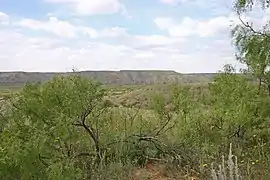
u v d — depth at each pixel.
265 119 12.27
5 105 8.30
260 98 12.22
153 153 10.76
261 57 10.39
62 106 8.70
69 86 8.98
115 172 9.06
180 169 9.69
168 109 12.05
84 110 9.30
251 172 8.31
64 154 8.20
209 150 10.77
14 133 6.39
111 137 10.29
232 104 12.12
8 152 5.62
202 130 11.96
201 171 8.95
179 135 11.29
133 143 10.64
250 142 12.07
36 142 6.08
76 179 6.91
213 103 12.82
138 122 11.14
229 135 12.20
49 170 6.14
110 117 10.51
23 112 8.16
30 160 5.80
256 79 12.70
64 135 8.16
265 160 9.37
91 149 9.82
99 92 9.63
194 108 12.46
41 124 8.16
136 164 10.27
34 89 8.53
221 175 6.86
